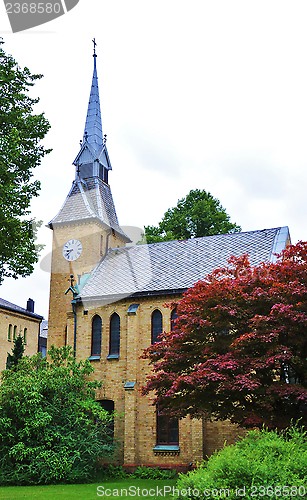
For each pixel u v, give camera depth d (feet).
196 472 35.70
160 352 61.16
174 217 155.63
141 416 86.99
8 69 58.70
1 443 74.23
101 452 77.51
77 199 120.06
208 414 59.26
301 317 50.03
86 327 96.78
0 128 57.57
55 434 73.92
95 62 139.33
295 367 55.62
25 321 163.32
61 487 67.82
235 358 53.16
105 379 91.86
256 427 55.26
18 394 75.61
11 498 57.16
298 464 33.47
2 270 58.03
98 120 133.18
